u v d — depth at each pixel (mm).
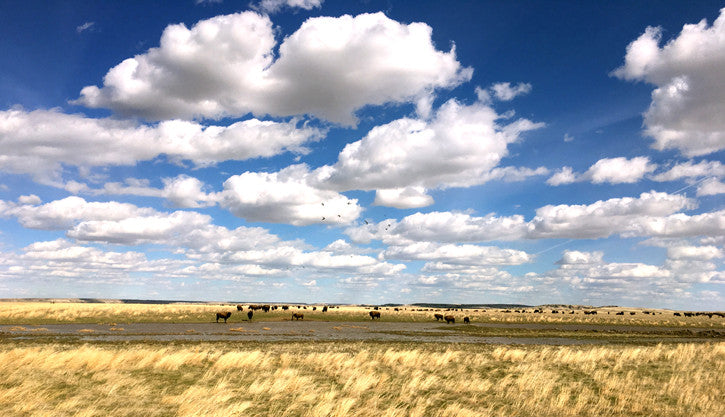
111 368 17250
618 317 115000
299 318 73000
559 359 23516
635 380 17828
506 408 13320
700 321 106250
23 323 48875
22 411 11125
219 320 64938
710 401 14188
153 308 82375
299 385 15203
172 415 11461
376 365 20188
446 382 16906
